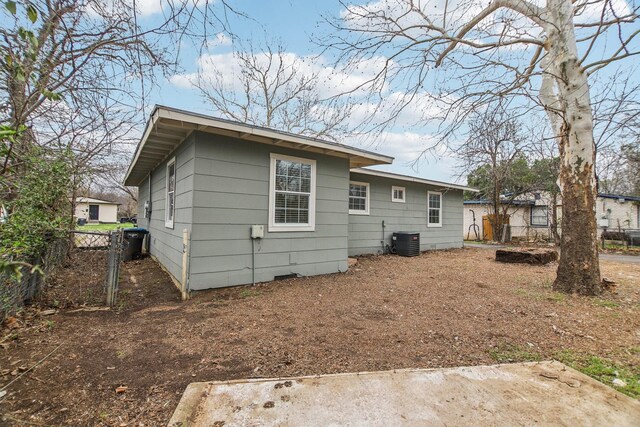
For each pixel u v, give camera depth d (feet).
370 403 6.37
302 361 8.33
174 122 14.20
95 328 10.55
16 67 6.59
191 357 8.49
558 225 51.34
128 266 24.13
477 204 59.72
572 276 15.24
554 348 9.16
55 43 9.63
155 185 27.43
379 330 10.59
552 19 14.78
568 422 5.75
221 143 16.03
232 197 16.43
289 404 6.31
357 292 15.88
